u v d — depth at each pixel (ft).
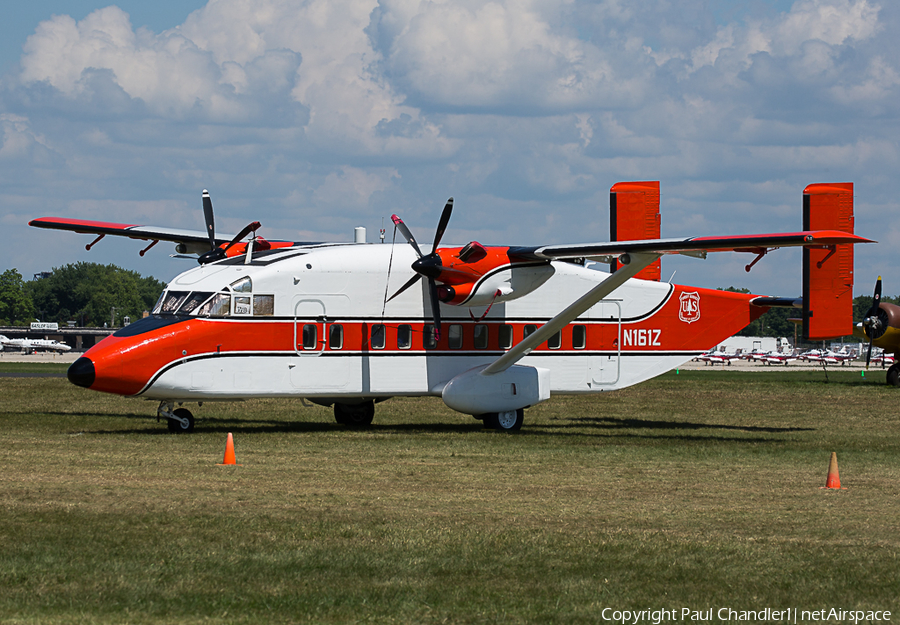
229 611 92.99
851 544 123.13
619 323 289.94
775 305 301.02
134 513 133.08
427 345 265.75
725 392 456.86
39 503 138.31
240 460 189.88
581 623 91.97
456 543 120.16
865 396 440.04
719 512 143.84
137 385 232.73
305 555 113.39
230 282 244.63
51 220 297.74
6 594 96.48
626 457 208.33
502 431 268.21
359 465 186.70
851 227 274.57
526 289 258.16
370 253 262.06
